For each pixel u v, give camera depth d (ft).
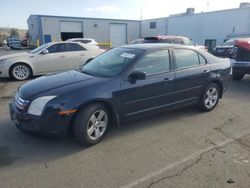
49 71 31.68
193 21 92.68
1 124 14.88
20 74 29.99
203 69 16.76
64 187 9.24
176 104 15.75
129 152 11.87
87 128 12.01
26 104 11.48
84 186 9.30
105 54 16.17
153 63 14.35
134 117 13.93
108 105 12.77
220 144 12.77
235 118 16.62
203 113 17.49
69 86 12.15
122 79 13.03
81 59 33.24
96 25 120.47
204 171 10.30
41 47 32.35
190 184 9.45
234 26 77.36
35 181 9.57
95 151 11.93
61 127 11.52
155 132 14.17
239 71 27.43
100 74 13.78
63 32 113.70
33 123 11.25
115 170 10.35
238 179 9.78
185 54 16.08
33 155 11.46
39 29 108.37
